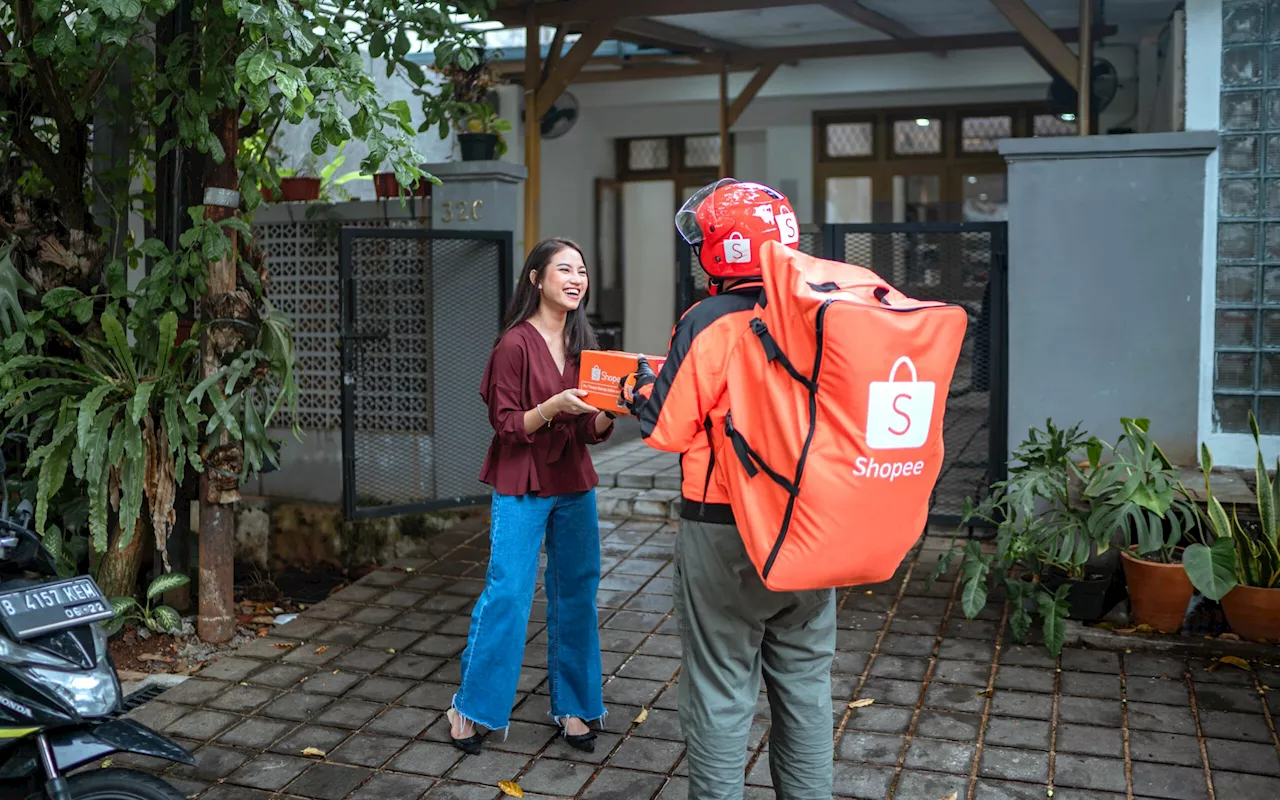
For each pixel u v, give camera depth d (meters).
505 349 3.51
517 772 3.55
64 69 4.78
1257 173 5.40
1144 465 4.56
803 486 2.38
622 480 6.74
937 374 2.47
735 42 9.72
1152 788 3.36
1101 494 4.64
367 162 4.37
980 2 7.83
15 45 4.66
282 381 4.93
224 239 4.47
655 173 12.20
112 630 4.66
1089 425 5.63
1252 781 3.39
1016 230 5.64
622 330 12.26
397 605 5.13
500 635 3.58
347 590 5.34
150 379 4.64
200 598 4.75
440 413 6.35
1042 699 4.00
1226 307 5.50
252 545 6.74
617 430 8.32
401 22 4.90
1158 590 4.45
